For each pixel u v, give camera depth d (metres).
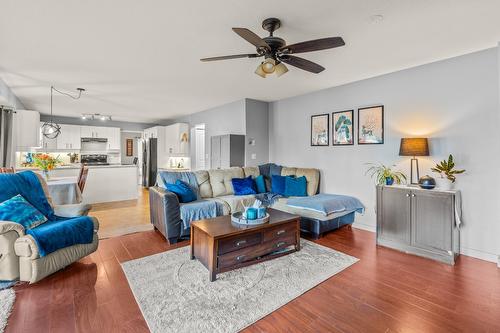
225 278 2.43
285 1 1.99
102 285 2.30
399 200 3.18
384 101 3.76
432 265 2.75
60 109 6.57
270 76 3.87
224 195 4.40
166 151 8.18
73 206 3.06
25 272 2.21
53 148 7.52
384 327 1.77
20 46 2.81
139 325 1.77
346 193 4.28
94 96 5.13
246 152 5.35
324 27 2.39
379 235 3.36
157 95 5.06
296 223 3.04
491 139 2.85
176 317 1.85
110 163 8.50
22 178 2.86
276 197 4.29
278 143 5.50
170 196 3.30
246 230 2.54
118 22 2.31
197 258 2.74
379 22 2.30
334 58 3.14
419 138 3.16
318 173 4.58
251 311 1.93
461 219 3.06
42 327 1.74
